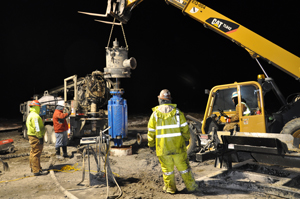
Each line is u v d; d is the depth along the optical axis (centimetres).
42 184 453
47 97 962
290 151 472
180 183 436
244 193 374
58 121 643
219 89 641
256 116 553
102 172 480
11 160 651
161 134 371
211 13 611
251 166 499
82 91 861
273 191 362
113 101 695
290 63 548
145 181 452
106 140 445
